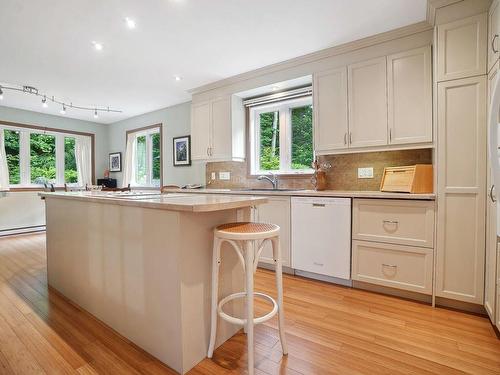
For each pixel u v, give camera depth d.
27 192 4.93
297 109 3.48
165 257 1.42
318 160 3.16
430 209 2.04
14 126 4.82
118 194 2.23
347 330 1.74
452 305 2.02
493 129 1.40
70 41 2.53
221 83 3.59
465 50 1.89
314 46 2.66
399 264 2.17
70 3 1.98
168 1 1.98
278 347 1.57
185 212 1.38
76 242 2.12
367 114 2.53
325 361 1.44
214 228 1.51
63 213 2.29
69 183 5.58
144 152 5.46
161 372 1.38
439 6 1.97
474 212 1.88
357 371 1.36
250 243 1.34
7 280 2.67
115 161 5.91
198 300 1.45
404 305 2.08
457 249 1.95
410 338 1.65
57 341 1.65
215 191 3.31
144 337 1.56
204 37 2.49
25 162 5.01
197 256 1.45
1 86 3.67
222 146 3.65
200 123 3.88
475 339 1.63
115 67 3.13
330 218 2.46
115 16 2.16
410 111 2.32
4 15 2.11
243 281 1.79
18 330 1.77
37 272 2.90
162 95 4.17
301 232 2.63
